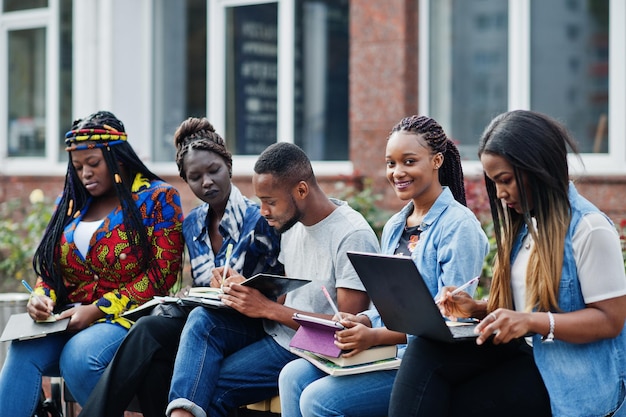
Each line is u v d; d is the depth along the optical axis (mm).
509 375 4715
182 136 6293
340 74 11070
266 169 5629
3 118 13844
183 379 5633
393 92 10242
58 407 6887
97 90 12555
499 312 4500
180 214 6523
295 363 5504
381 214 9320
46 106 13406
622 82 9289
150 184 6609
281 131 11414
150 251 6445
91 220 6625
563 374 4605
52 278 6562
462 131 10203
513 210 4934
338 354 5133
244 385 5770
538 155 4629
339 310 5645
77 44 12617
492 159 4711
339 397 5109
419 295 4527
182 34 12273
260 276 5461
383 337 5191
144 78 12516
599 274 4578
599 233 4598
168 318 5992
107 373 5879
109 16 12305
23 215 12797
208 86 11984
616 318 4574
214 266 6242
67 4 12992
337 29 11070
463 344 4777
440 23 10250
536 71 9758
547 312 4566
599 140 9461
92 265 6500
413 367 4730
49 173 12805
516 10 9781
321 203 5746
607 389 4629
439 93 10281
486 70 10055
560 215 4652
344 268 5641
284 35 11359
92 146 6480
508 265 4895
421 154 5410
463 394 4754
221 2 11852
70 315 6277
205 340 5719
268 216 5691
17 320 6406
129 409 6246
